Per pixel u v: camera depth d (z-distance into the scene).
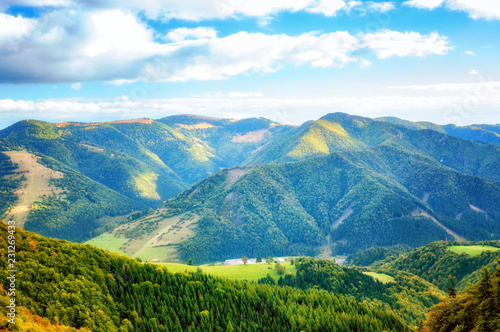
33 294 105.50
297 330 130.50
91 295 121.12
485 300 81.50
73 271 126.50
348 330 127.38
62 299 109.75
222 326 133.00
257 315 138.75
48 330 94.00
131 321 122.75
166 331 121.94
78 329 103.88
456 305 90.62
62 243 139.38
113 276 138.88
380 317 138.62
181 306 135.38
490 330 77.50
